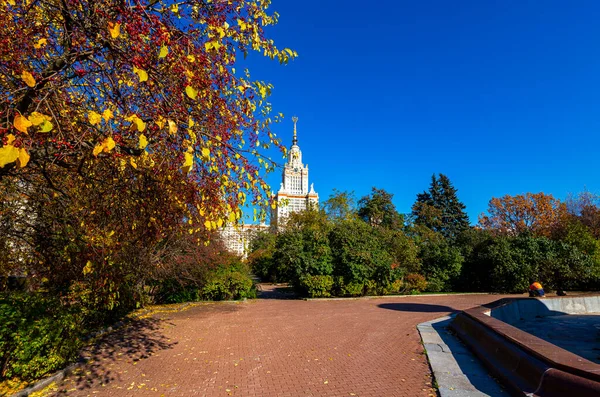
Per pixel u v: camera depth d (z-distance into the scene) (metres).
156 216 4.95
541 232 30.97
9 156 2.12
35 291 6.99
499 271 18.61
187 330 8.95
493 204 36.84
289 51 4.34
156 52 3.54
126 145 3.89
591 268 18.02
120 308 10.45
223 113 4.20
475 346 6.14
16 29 3.65
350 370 5.46
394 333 8.16
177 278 13.99
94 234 4.99
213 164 3.93
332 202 31.14
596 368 3.38
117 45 3.55
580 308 11.83
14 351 4.79
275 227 32.38
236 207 3.82
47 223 5.89
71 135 3.59
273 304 14.59
